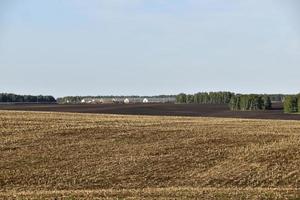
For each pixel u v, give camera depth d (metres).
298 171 64.50
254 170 65.00
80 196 47.25
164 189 53.19
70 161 68.19
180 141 80.94
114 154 72.06
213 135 86.19
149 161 68.56
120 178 61.38
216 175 63.00
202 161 69.00
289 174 63.22
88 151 73.75
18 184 58.34
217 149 75.44
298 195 47.78
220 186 58.97
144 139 82.38
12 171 63.12
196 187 57.66
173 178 62.06
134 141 80.88
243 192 49.62
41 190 55.28
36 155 71.06
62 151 73.50
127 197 46.41
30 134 84.94
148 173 63.56
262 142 80.44
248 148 75.88
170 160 69.25
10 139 80.69
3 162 67.31
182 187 57.25
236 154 72.50
